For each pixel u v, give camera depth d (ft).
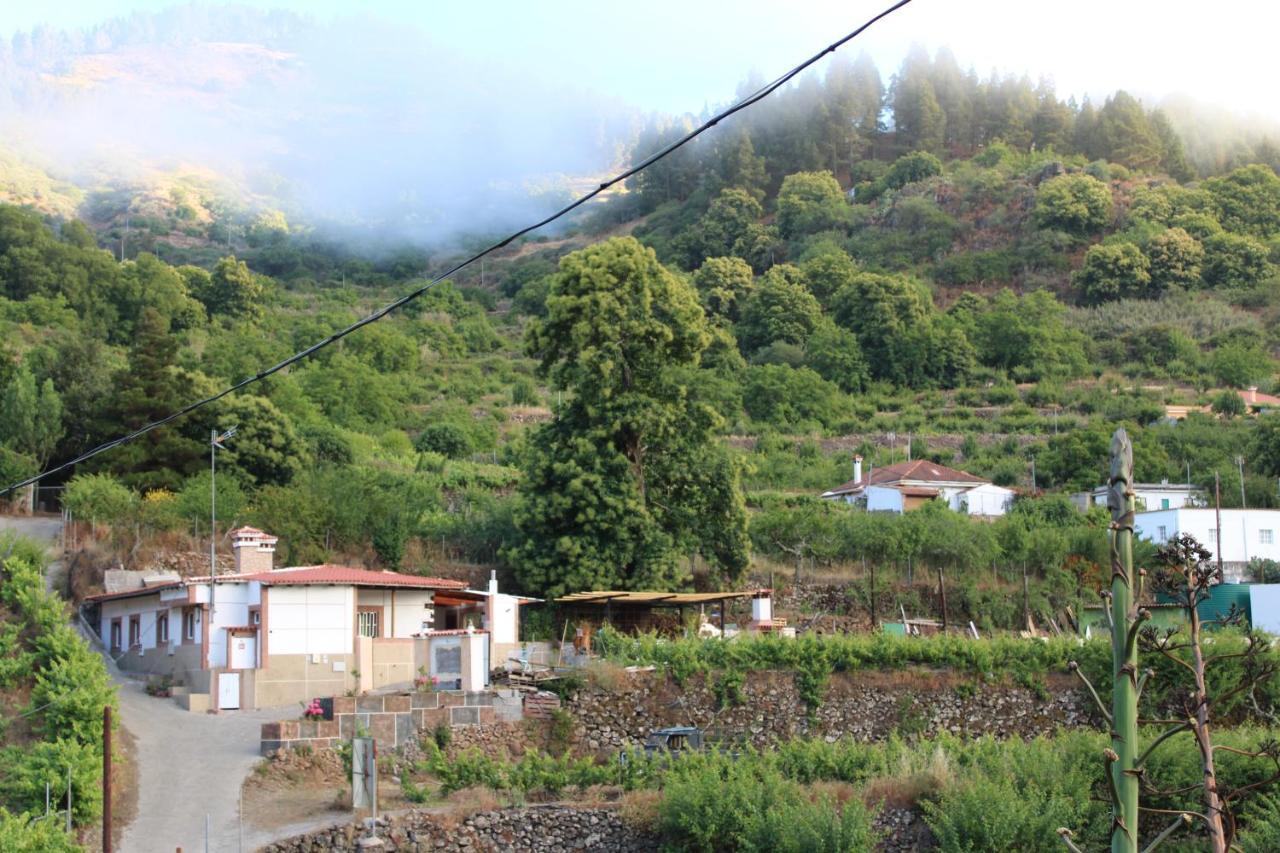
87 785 110.01
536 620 172.76
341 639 145.79
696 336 191.72
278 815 113.09
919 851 112.57
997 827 108.37
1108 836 111.04
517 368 438.40
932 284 564.71
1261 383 427.74
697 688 139.74
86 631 166.71
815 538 207.31
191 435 211.61
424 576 182.60
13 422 216.13
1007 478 311.47
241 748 126.93
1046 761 120.16
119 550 175.32
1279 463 293.84
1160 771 117.39
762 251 631.15
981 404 414.41
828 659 143.02
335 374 334.24
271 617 143.43
